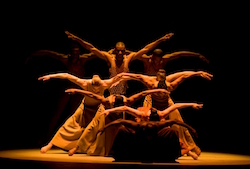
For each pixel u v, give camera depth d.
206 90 14.86
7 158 9.22
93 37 13.92
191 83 14.97
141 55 12.03
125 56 11.91
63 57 12.80
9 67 14.26
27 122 15.19
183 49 14.03
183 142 10.78
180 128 10.84
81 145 10.69
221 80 14.37
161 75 10.54
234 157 10.70
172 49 14.09
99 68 14.64
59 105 13.18
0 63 14.16
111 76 11.80
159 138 9.23
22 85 14.73
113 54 12.07
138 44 13.91
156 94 10.45
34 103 15.00
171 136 9.27
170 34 12.11
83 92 10.26
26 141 14.57
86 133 10.74
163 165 8.44
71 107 12.94
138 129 9.27
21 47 14.02
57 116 13.21
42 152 10.74
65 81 13.07
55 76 10.82
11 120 15.12
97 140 10.66
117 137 9.33
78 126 11.12
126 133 9.30
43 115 15.09
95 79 10.85
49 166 8.17
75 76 12.09
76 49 12.66
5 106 14.85
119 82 11.10
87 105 11.14
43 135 15.10
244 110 14.66
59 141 10.96
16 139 15.01
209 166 8.30
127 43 13.93
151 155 9.19
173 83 10.82
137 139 9.26
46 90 14.87
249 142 14.73
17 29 13.76
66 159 9.36
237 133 15.01
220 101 14.81
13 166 8.30
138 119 10.41
